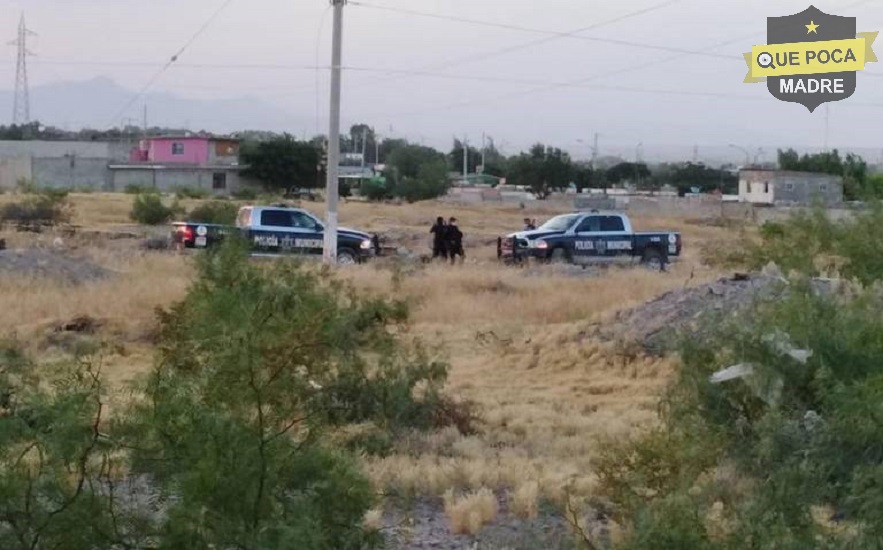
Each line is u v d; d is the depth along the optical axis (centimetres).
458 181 12950
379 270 3253
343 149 16750
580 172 12288
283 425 645
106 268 3091
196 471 575
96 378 699
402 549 874
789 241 1539
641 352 1866
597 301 2653
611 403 1573
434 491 1067
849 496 690
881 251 1401
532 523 896
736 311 1118
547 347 1998
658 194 10612
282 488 607
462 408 1425
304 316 888
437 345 1852
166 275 2894
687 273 3472
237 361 633
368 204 8638
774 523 637
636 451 896
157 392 610
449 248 4175
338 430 1129
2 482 563
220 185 10094
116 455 588
